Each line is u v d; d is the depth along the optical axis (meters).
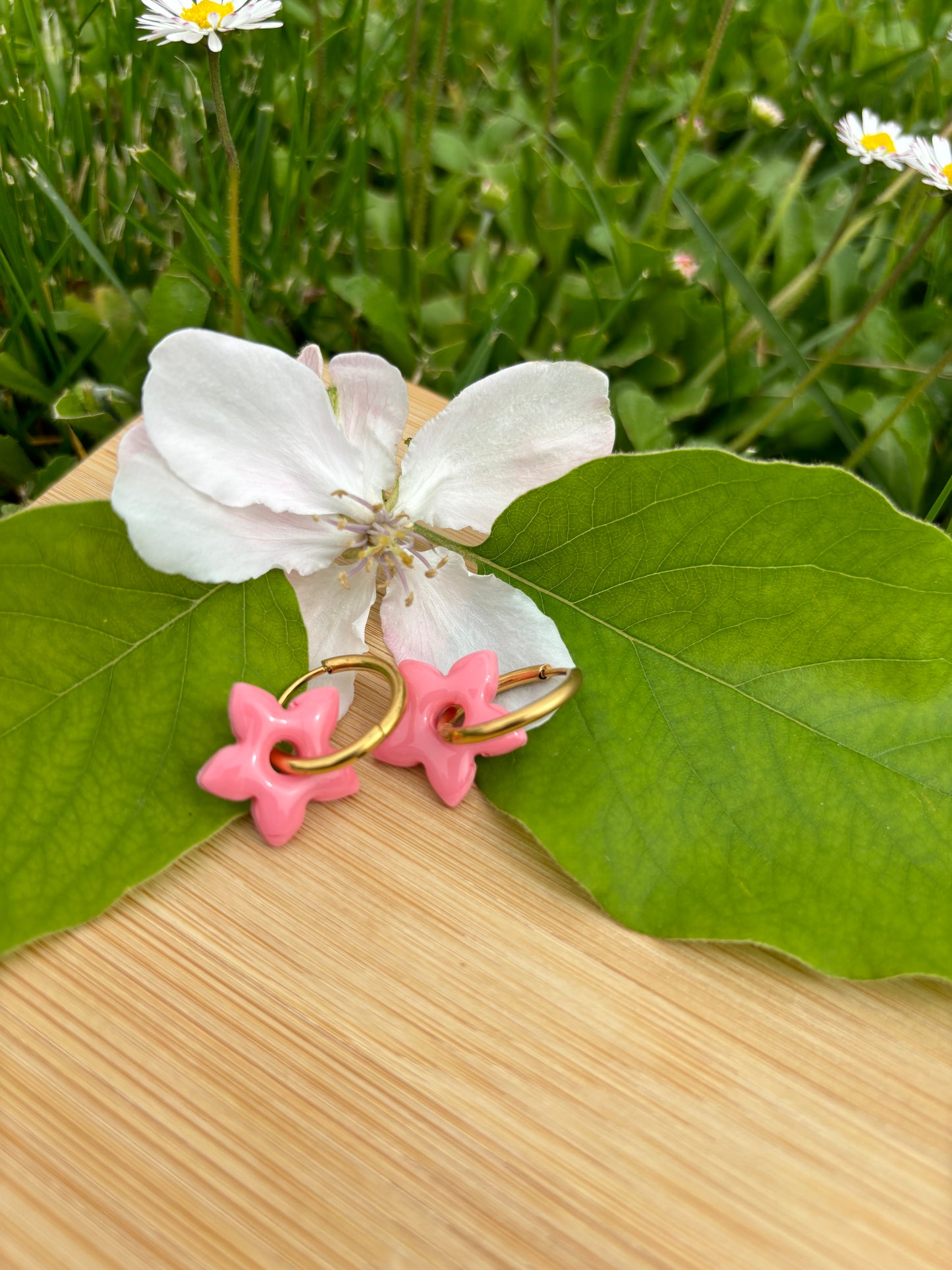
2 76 0.19
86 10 0.20
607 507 0.09
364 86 0.19
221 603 0.09
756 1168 0.08
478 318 0.17
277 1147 0.08
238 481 0.09
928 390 0.17
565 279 0.17
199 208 0.17
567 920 0.09
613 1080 0.08
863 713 0.09
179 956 0.09
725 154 0.22
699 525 0.09
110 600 0.09
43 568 0.09
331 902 0.09
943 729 0.09
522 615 0.10
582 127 0.20
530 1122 0.08
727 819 0.09
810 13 0.21
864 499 0.09
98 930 0.09
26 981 0.08
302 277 0.18
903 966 0.08
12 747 0.08
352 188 0.19
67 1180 0.07
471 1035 0.08
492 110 0.21
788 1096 0.08
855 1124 0.08
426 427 0.10
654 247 0.17
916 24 0.23
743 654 0.09
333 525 0.09
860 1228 0.08
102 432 0.16
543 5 0.21
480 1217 0.08
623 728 0.09
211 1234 0.07
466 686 0.09
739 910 0.09
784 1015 0.09
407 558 0.09
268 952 0.09
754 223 0.18
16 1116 0.08
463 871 0.09
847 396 0.16
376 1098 0.08
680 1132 0.08
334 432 0.09
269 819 0.09
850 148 0.14
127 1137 0.08
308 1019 0.08
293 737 0.09
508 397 0.10
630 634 0.10
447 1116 0.08
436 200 0.19
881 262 0.19
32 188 0.17
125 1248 0.07
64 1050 0.08
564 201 0.18
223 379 0.08
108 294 0.16
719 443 0.17
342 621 0.10
